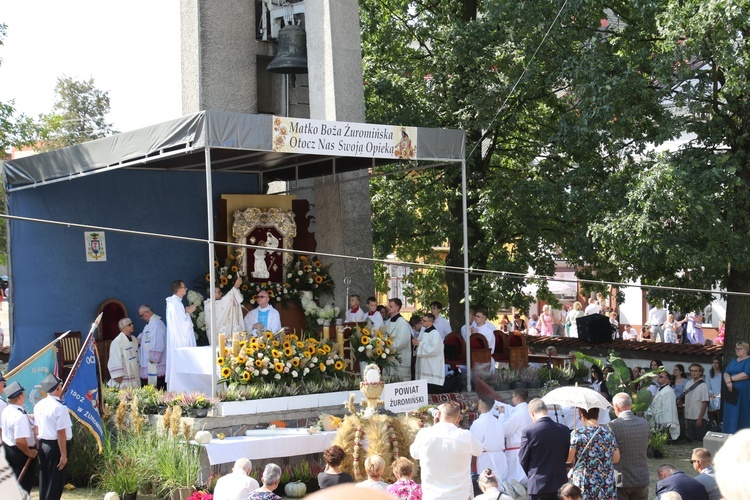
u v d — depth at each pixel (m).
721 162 17.22
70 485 13.55
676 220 17.72
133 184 18.38
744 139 17.97
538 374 17.38
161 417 13.56
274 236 17.81
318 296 17.86
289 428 13.79
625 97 18.20
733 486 2.79
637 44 19.62
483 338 16.94
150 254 18.44
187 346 15.37
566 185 19.92
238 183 19.30
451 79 21.91
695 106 17.55
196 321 16.83
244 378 13.84
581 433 10.14
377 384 13.15
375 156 14.72
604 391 17.67
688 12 17.06
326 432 13.63
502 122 21.92
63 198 17.77
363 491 2.51
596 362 17.86
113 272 18.12
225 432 13.34
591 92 18.41
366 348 15.57
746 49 17.06
